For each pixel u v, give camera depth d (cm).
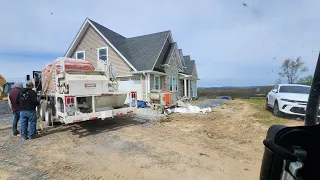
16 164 447
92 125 825
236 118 931
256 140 594
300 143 112
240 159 461
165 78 1845
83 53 1792
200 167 420
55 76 785
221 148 534
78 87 691
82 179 377
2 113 1230
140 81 1556
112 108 802
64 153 512
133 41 1953
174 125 809
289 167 107
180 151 514
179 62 2223
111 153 507
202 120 897
